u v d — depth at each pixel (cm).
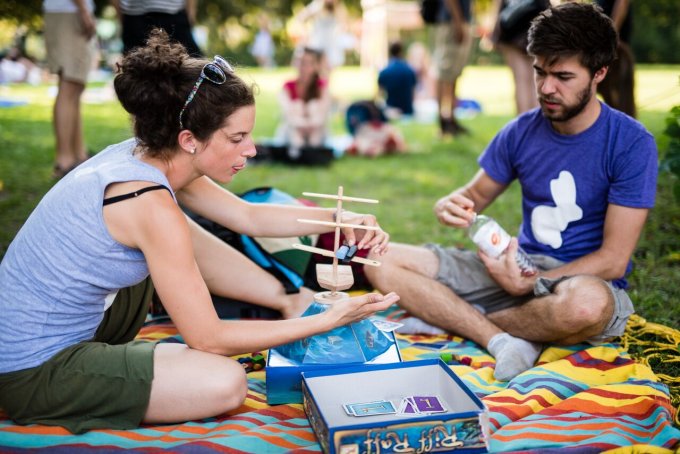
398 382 217
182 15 448
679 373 250
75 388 198
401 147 720
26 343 198
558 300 245
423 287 274
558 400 220
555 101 249
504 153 288
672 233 396
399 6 1900
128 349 202
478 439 183
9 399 202
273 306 282
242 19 2233
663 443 187
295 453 188
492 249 258
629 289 327
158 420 204
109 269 198
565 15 244
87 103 1022
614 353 250
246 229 253
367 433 176
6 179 533
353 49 2355
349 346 224
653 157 254
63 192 200
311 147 650
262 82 1619
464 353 262
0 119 832
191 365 200
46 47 507
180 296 195
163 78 188
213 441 191
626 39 444
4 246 391
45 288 198
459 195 279
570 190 268
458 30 743
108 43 1541
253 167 638
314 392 211
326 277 228
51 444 191
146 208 190
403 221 464
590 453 185
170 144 195
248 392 233
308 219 243
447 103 793
